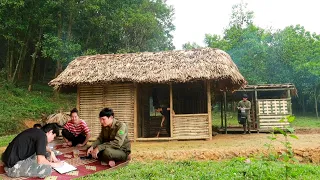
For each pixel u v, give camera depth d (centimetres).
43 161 512
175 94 1436
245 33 2530
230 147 877
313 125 1798
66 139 846
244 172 561
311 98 2489
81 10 2175
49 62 2808
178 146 974
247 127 1502
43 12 2008
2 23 1956
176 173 603
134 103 1172
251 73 2456
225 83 1249
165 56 1214
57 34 2258
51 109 1958
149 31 2569
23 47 2195
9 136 1317
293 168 609
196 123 1129
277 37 2603
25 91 2211
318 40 2650
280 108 1407
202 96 1413
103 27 2294
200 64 1113
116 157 604
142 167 668
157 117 1514
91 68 1207
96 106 1209
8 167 506
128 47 2509
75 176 526
